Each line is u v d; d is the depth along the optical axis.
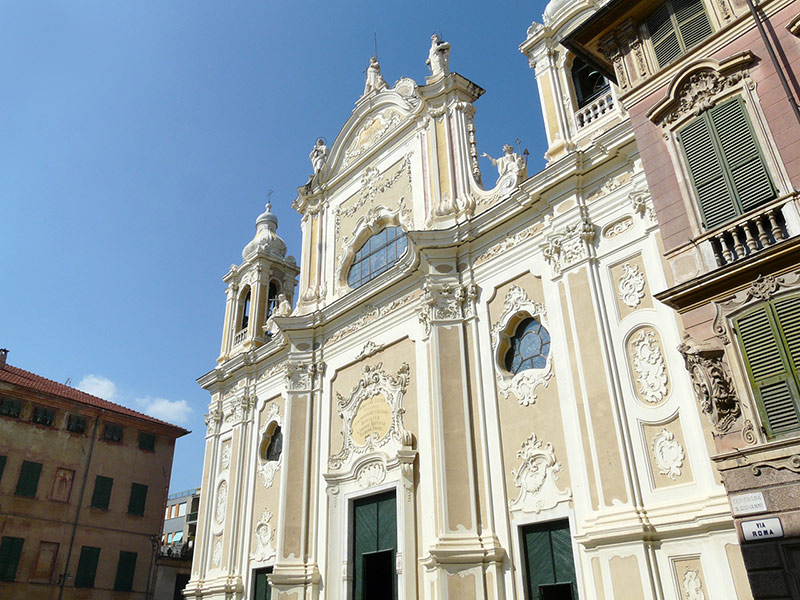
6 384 31.73
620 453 12.28
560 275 14.68
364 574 17.56
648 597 10.98
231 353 27.05
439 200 18.95
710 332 9.85
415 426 17.20
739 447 9.14
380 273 20.91
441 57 20.69
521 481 14.33
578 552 12.68
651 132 11.82
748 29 10.84
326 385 20.81
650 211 13.43
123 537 34.12
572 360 13.83
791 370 8.88
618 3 12.64
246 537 21.94
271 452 22.80
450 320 16.95
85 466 33.78
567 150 15.59
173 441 38.16
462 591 13.96
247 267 27.92
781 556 8.32
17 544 30.17
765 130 10.13
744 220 9.88
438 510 15.16
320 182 24.31
